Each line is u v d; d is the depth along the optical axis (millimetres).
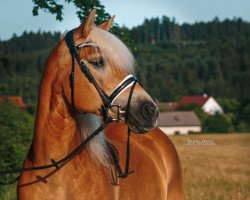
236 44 166375
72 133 4848
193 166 26469
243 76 134750
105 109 4641
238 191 15242
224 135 65375
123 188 5234
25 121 15055
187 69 138125
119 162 5363
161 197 5988
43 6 9812
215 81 133750
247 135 64625
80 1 9805
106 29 5125
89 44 4645
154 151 6242
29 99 86875
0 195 10828
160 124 80812
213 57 157125
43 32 114250
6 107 14992
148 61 150125
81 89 4664
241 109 79375
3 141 14102
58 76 4754
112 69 4613
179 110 91812
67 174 4777
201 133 75812
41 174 4766
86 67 4633
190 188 15625
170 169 6434
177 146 44875
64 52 4746
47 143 4773
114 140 5730
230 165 27641
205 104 97562
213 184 17641
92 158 4941
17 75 99812
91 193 4859
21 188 4871
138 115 4559
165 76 134875
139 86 4656
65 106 4781
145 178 5637
